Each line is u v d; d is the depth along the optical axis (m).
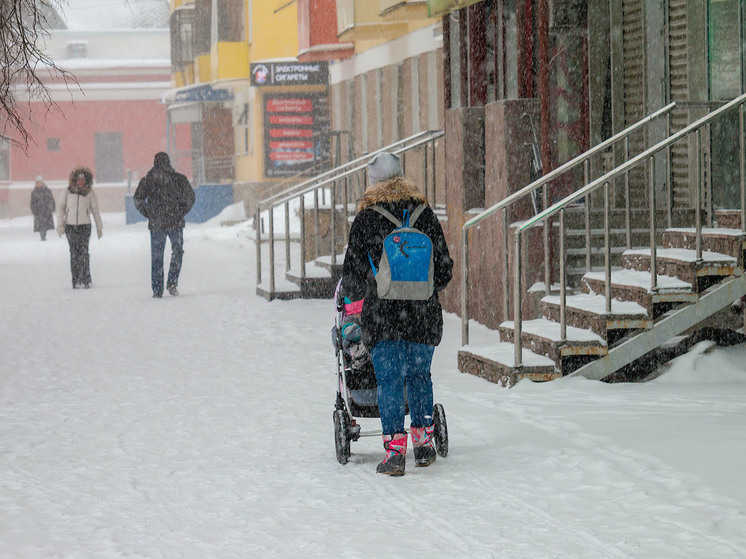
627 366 28.20
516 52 41.50
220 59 116.88
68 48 189.50
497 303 37.47
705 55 37.34
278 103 111.44
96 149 184.62
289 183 112.56
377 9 67.50
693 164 37.88
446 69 46.19
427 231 19.78
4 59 34.81
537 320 30.45
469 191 40.84
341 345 20.56
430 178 63.16
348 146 83.12
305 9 81.50
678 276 28.11
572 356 27.06
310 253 62.72
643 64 39.97
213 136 132.75
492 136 38.12
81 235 55.59
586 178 31.56
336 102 91.62
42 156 182.25
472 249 39.69
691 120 37.75
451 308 42.81
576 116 40.59
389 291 19.25
